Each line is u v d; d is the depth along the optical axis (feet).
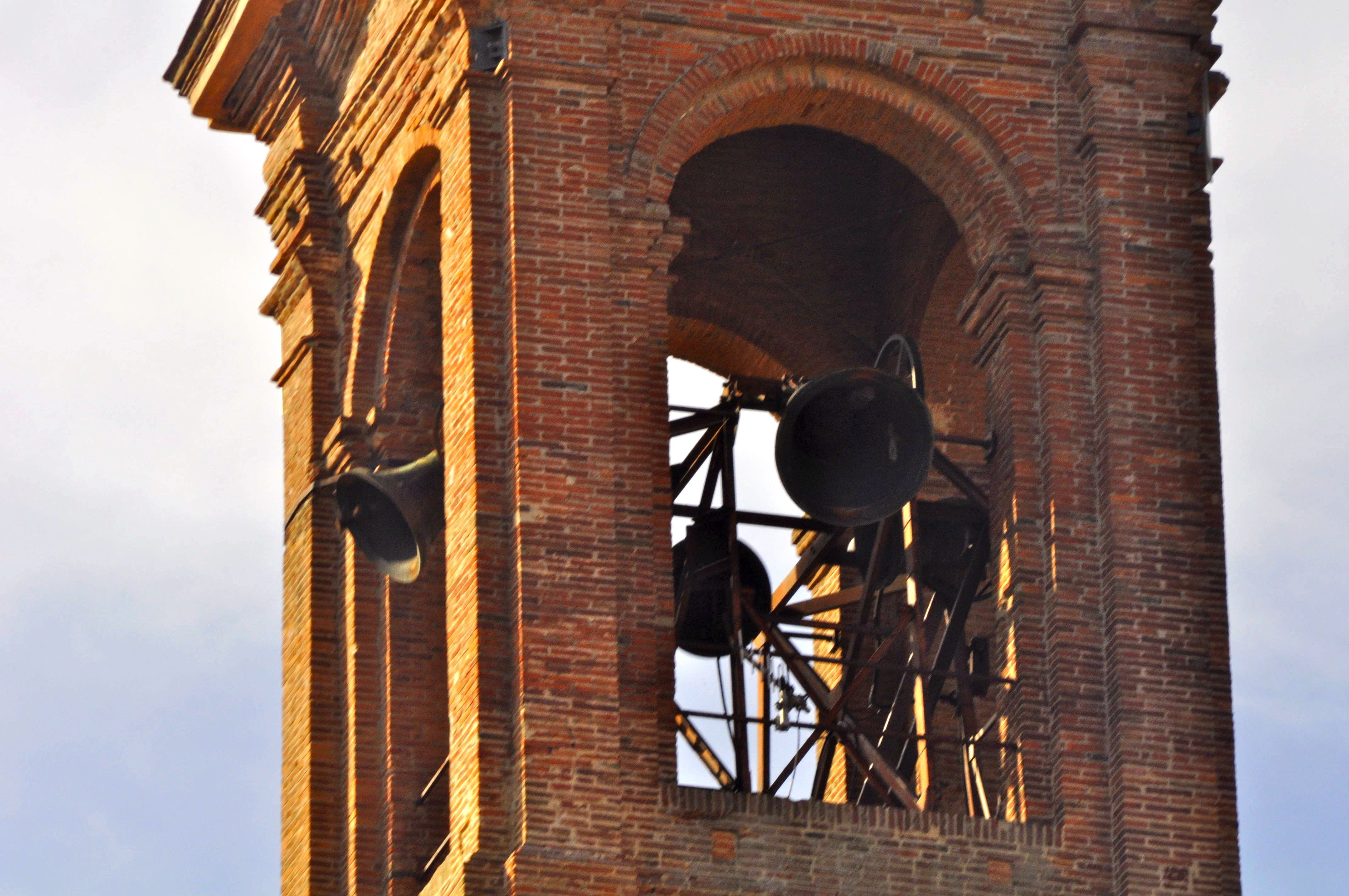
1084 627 189.06
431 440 204.03
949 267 211.61
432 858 192.95
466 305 188.34
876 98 196.65
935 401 211.00
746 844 182.29
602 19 192.65
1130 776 185.57
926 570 199.21
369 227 205.98
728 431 196.24
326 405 208.44
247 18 213.25
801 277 217.56
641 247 190.70
